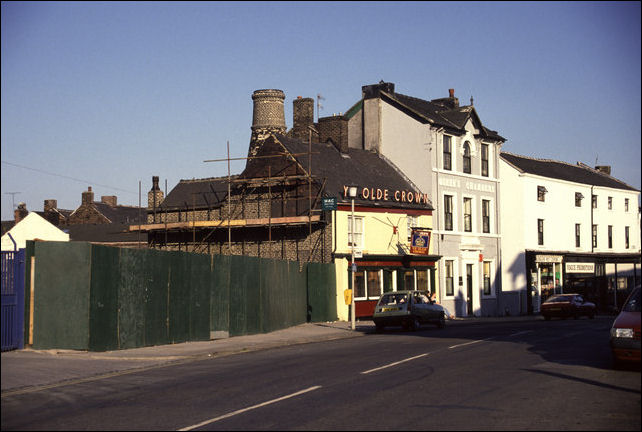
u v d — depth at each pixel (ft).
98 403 39.83
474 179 157.38
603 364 54.08
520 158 189.78
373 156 150.20
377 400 39.27
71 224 249.34
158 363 60.03
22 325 62.13
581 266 188.75
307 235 124.77
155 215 146.82
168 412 36.76
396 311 99.14
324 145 140.26
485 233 159.63
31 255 62.54
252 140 177.58
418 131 146.92
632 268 208.85
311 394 41.52
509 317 154.40
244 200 133.18
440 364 55.06
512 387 43.34
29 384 46.44
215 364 59.62
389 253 132.57
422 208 140.26
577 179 193.98
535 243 173.99
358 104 157.28
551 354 61.52
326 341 86.07
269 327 97.19
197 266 80.74
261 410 36.73
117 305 67.31
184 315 78.18
